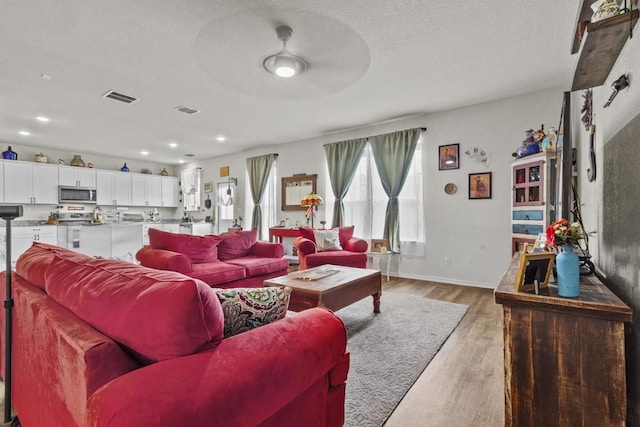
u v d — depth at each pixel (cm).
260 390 85
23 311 133
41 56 281
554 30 251
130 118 459
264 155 658
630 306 128
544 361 126
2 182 571
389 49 275
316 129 533
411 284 441
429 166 462
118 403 67
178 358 81
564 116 247
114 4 214
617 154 146
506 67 314
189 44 262
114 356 82
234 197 730
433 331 268
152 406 68
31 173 605
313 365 103
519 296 129
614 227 151
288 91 354
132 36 251
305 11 223
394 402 171
